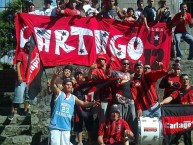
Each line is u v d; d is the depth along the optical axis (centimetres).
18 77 1282
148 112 1118
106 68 1179
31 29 1354
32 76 1287
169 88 1201
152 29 1416
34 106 1326
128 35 1408
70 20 1386
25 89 1310
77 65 1373
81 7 1452
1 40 2186
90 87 1141
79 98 1135
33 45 1324
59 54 1365
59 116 1033
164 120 1095
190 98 1151
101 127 1044
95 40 1393
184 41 1572
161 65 1329
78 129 1140
